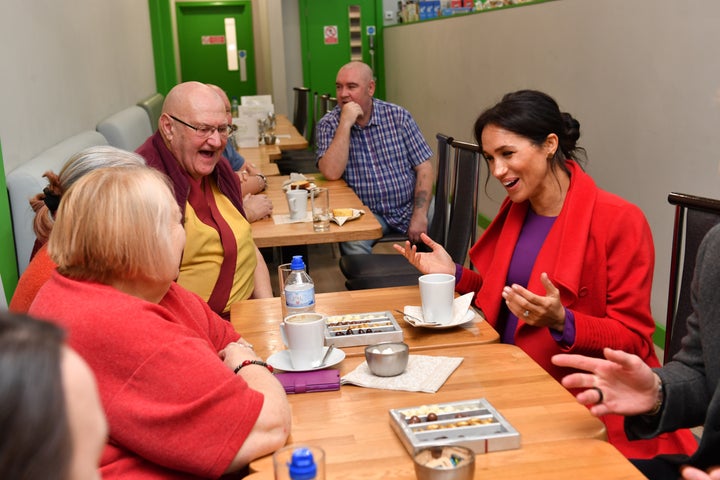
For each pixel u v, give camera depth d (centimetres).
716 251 138
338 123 413
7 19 283
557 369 192
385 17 1066
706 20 312
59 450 54
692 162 330
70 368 59
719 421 130
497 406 143
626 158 391
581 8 432
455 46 707
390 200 407
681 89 335
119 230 130
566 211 194
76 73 403
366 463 124
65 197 133
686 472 116
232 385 129
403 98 961
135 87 627
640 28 367
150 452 126
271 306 214
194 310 167
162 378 126
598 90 418
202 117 241
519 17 534
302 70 1070
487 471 119
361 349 178
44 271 169
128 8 615
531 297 169
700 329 140
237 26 1084
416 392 152
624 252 188
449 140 313
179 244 145
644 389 136
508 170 195
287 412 136
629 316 187
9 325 57
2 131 263
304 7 1048
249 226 266
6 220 251
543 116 194
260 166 464
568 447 126
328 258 560
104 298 130
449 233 310
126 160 174
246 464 129
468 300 198
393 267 334
